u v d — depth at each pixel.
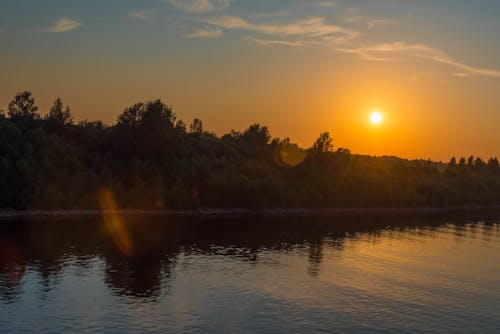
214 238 108.19
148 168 154.62
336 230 133.75
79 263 76.81
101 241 96.19
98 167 152.62
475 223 170.88
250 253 92.88
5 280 65.12
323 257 92.44
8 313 52.25
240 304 59.25
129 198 144.88
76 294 60.22
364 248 105.94
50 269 72.19
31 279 66.12
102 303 56.97
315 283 71.56
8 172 126.88
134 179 151.88
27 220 119.00
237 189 164.25
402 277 78.81
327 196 189.12
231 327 51.16
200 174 163.12
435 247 112.75
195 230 118.44
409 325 54.62
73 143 158.50
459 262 95.00
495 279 81.06
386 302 63.31
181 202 151.38
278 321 53.75
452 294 69.44
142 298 59.75
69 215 130.75
